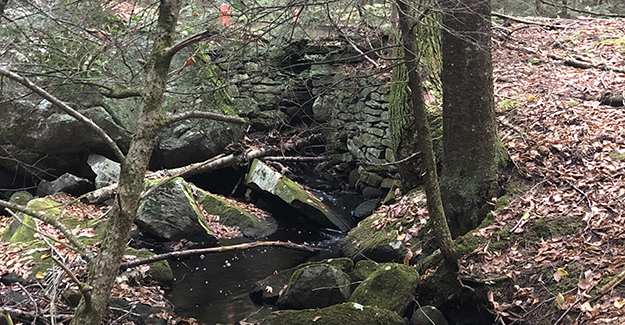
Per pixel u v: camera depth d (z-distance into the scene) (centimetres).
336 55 901
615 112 614
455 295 463
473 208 525
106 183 769
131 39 524
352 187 898
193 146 850
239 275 592
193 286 563
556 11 1102
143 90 277
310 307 498
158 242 675
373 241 627
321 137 977
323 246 685
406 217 621
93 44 562
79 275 496
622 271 384
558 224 468
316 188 916
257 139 936
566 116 627
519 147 588
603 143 556
